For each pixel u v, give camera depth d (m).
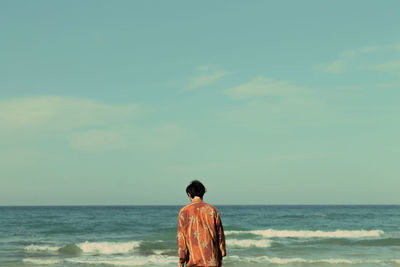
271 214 63.31
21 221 40.28
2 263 13.59
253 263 13.51
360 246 18.86
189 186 4.67
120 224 36.41
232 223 39.16
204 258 4.34
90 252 17.06
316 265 13.15
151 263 13.80
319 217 50.97
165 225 34.94
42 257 15.40
